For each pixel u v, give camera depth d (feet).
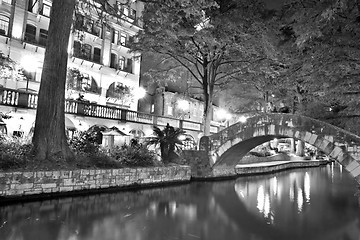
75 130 69.26
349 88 41.16
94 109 80.53
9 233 25.95
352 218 37.29
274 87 64.49
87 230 28.14
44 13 84.94
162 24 55.83
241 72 73.15
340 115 47.21
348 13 35.27
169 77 82.17
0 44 74.33
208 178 64.34
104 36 98.73
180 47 70.28
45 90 41.34
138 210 37.24
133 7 108.37
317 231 31.83
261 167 84.12
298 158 128.77
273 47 56.75
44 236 25.79
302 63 44.34
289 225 34.04
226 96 110.01
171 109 121.39
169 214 36.47
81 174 40.24
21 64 74.84
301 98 69.87
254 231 31.32
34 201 35.22
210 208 41.37
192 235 28.86
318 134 43.93
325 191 59.31
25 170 35.58
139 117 95.04
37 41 82.53
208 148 65.51
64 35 42.68
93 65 93.86
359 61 36.63
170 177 54.90
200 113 139.03
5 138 42.01
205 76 74.33
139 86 115.03
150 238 27.12
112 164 46.11
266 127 53.78
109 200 41.19
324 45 36.88
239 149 64.75
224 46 66.49
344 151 40.06
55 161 39.34
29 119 69.15
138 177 48.44
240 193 54.34
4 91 64.39
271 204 45.78
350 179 81.15
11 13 77.25
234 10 62.23
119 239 26.27
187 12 47.14
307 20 35.40
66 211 34.22
